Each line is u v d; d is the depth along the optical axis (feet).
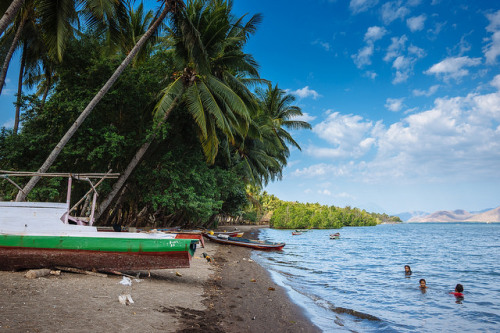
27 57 67.36
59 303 18.51
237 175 98.53
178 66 58.54
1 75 51.85
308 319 25.38
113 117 56.90
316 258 73.36
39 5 40.75
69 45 49.37
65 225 26.94
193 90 55.88
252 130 81.20
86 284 23.79
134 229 35.47
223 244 83.92
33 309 16.79
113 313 18.34
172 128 66.90
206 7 58.90
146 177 61.52
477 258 84.17
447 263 72.79
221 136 82.94
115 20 48.96
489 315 30.25
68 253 25.99
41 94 86.74
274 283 38.75
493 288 44.09
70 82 50.96
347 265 63.82
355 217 552.00
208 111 59.57
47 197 47.83
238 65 67.72
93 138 49.37
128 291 23.84
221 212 130.72
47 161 38.29
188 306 23.21
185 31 49.88
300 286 39.32
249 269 47.11
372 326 25.52
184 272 36.73
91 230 27.61
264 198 416.05
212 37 58.18
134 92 53.52
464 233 288.92
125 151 55.57
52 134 49.80
